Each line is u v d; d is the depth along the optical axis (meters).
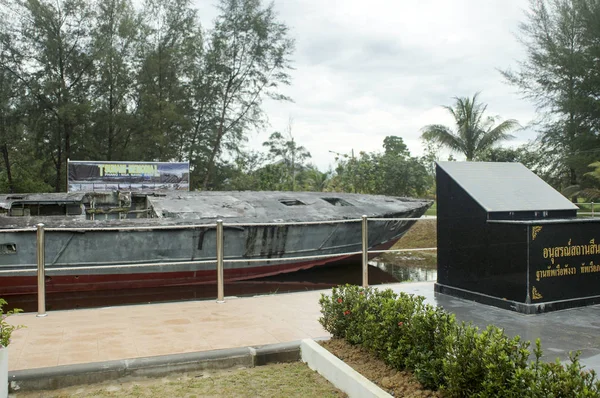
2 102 25.81
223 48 31.88
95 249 11.14
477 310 5.31
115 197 13.98
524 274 5.17
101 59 26.91
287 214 13.29
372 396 3.18
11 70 26.36
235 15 31.55
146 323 5.40
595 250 5.52
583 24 26.80
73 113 25.72
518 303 5.20
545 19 28.19
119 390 3.79
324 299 4.68
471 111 31.22
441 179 6.39
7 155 29.39
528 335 4.31
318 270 14.09
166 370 4.10
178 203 13.21
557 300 5.28
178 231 11.59
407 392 3.19
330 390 3.69
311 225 12.81
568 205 6.09
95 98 28.34
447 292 6.25
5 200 12.66
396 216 14.50
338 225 13.20
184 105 31.52
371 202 15.59
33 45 26.33
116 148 29.09
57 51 26.42
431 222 23.09
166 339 4.77
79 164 18.81
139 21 29.05
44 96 26.44
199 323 5.39
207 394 3.67
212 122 33.00
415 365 3.27
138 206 14.49
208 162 32.28
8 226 10.98
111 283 11.41
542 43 28.08
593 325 4.64
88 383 3.91
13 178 31.23
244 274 12.61
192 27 30.86
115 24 28.17
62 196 13.06
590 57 26.50
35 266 10.97
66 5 26.38
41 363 4.07
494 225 5.53
